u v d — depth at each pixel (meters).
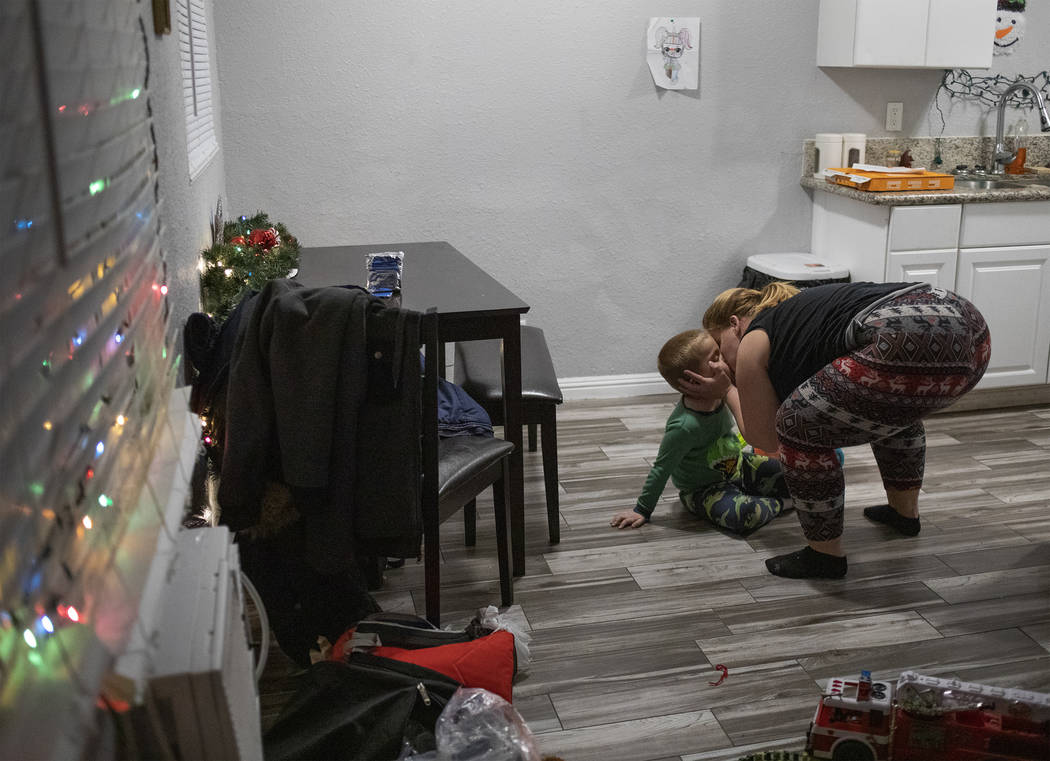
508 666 1.98
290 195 3.78
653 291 4.17
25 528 0.60
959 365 2.22
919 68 4.12
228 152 3.68
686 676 2.14
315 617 2.13
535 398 2.67
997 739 1.72
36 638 0.63
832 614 2.39
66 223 0.69
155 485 1.09
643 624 2.37
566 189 3.98
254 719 1.22
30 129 0.61
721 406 2.86
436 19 3.71
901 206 3.65
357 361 1.79
